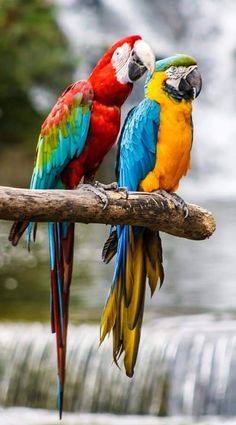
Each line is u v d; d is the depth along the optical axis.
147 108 8.60
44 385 14.20
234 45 37.41
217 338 13.98
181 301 16.67
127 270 8.01
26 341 14.49
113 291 8.01
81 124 8.43
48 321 15.29
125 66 8.21
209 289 17.73
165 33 37.31
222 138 35.19
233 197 31.58
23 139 32.06
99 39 35.44
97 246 22.45
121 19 36.66
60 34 34.59
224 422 13.40
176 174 8.66
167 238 24.16
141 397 13.88
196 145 34.62
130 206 7.34
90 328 14.59
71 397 14.12
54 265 8.20
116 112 8.42
